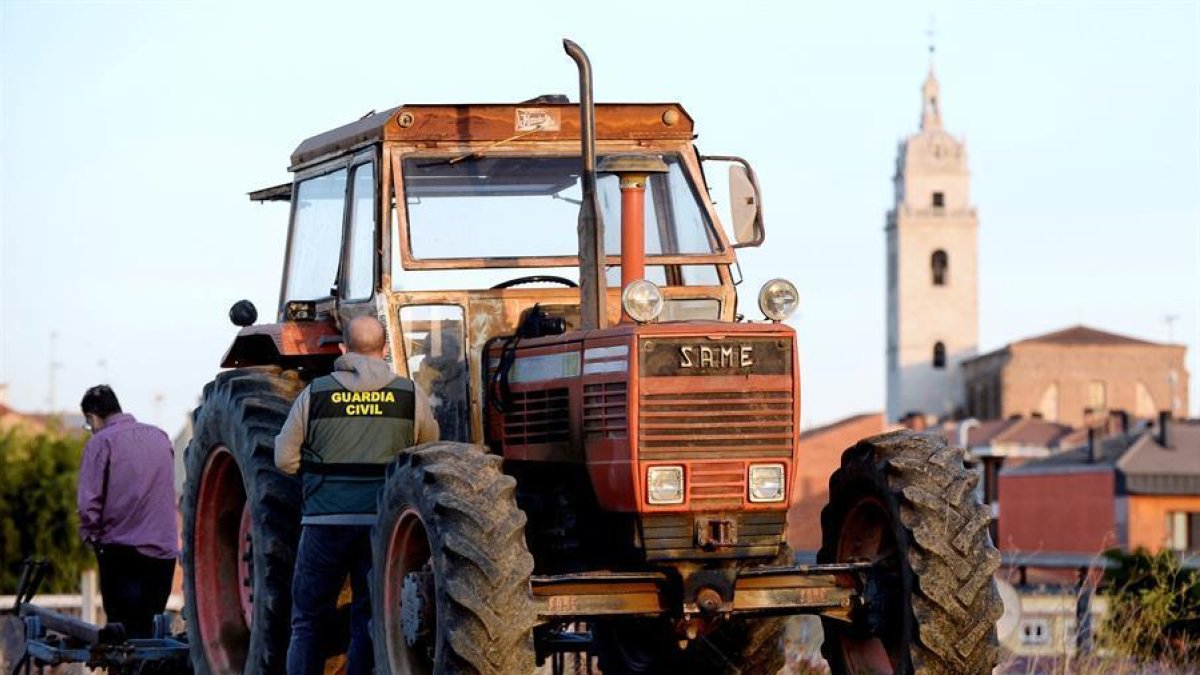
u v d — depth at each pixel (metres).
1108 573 30.59
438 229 15.34
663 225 15.86
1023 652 23.91
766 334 13.60
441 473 13.14
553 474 14.46
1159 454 113.62
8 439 57.53
